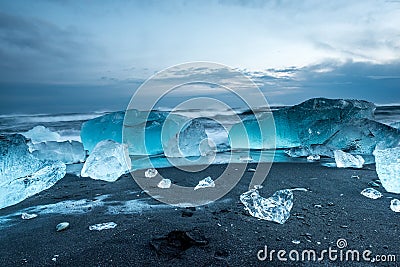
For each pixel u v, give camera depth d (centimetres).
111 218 233
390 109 948
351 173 370
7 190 277
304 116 555
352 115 551
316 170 388
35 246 187
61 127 804
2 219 238
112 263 163
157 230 205
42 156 448
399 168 286
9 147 300
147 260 166
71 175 390
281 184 323
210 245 181
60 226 213
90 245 185
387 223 215
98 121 573
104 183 346
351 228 207
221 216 231
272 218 220
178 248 177
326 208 247
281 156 495
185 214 236
